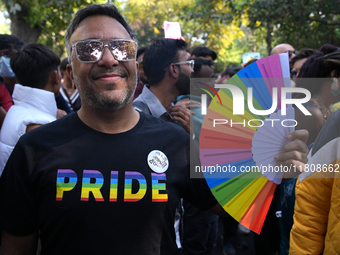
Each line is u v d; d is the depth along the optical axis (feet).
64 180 3.50
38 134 3.72
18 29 22.72
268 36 27.27
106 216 3.46
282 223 5.67
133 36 4.18
